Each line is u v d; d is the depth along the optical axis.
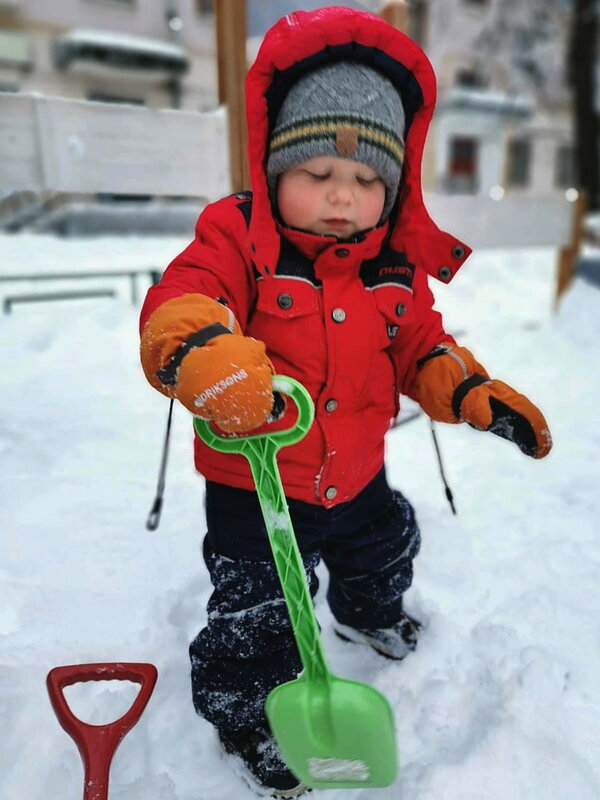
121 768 1.08
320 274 1.00
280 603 1.04
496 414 1.06
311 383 1.01
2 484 1.90
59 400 2.47
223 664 1.04
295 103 0.95
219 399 0.74
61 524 1.72
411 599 1.47
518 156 18.02
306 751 0.84
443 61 16.33
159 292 0.92
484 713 1.18
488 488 1.99
